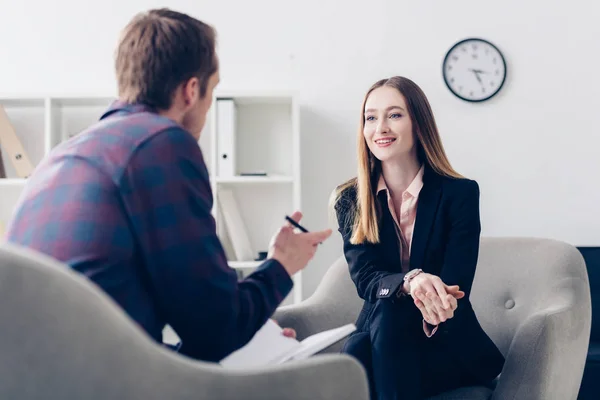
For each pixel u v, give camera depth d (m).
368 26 3.69
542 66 3.67
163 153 1.18
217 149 3.41
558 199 3.64
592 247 3.38
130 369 0.91
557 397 1.86
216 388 0.99
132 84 1.31
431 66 3.67
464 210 1.98
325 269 3.62
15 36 3.70
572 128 3.65
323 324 2.24
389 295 1.83
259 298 1.27
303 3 3.69
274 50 3.69
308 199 3.65
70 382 0.87
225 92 3.40
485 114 3.66
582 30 3.67
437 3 3.68
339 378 1.10
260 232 3.63
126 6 3.70
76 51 3.69
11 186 3.62
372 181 2.08
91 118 3.64
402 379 1.79
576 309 1.98
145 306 1.16
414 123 2.03
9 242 1.14
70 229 1.11
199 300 1.16
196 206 1.19
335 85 3.67
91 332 0.87
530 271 2.20
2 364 0.85
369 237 2.01
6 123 3.45
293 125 3.41
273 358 1.40
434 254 1.98
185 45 1.31
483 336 1.95
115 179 1.14
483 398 1.86
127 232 1.13
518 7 3.67
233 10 3.69
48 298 0.85
